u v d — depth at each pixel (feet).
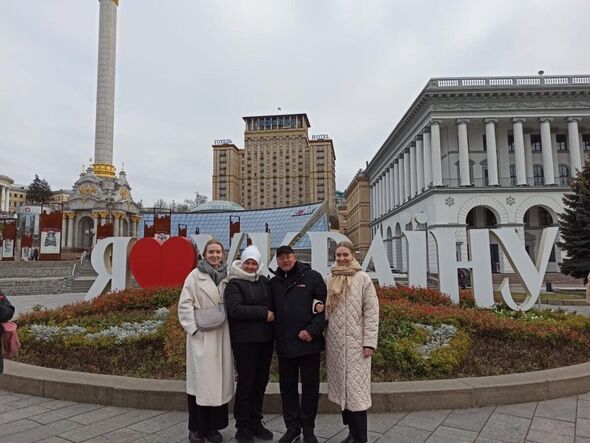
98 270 35.83
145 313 27.25
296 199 364.99
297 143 369.09
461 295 32.40
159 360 20.01
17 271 105.50
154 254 34.83
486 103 124.98
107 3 165.17
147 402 15.83
